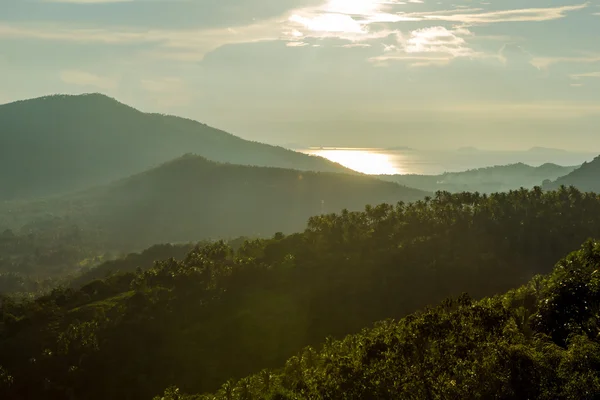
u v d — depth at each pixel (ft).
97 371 339.36
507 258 431.43
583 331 171.73
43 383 329.11
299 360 262.88
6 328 379.76
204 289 417.90
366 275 420.36
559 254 431.43
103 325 374.22
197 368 341.62
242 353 353.31
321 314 383.24
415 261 430.20
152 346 360.69
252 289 415.23
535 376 148.77
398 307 384.68
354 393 163.53
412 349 171.53
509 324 173.88
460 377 155.74
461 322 175.73
